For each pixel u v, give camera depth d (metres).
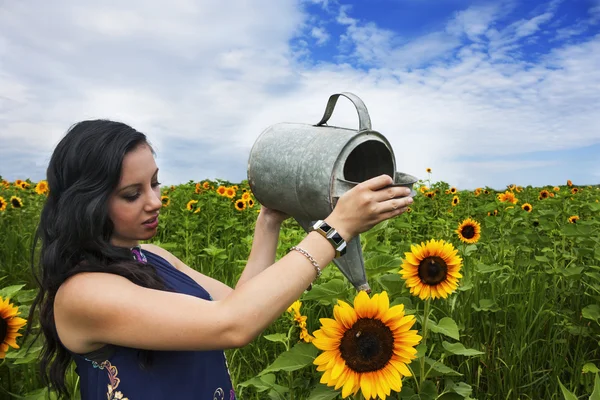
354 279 1.72
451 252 2.39
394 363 1.56
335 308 1.60
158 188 1.45
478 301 3.53
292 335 2.79
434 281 2.35
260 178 1.78
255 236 1.88
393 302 2.66
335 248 1.27
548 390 2.84
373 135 1.59
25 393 2.64
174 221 6.58
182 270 1.82
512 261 4.64
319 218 1.67
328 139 1.61
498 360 3.07
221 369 1.55
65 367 1.50
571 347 3.36
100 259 1.33
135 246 1.54
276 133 1.83
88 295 1.24
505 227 5.79
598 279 3.50
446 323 2.42
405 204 1.29
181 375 1.38
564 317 3.47
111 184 1.29
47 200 1.38
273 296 1.20
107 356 1.32
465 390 2.26
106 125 1.34
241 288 1.22
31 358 2.41
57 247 1.31
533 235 4.88
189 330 1.18
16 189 9.35
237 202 6.81
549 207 7.31
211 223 6.38
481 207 6.77
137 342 1.22
